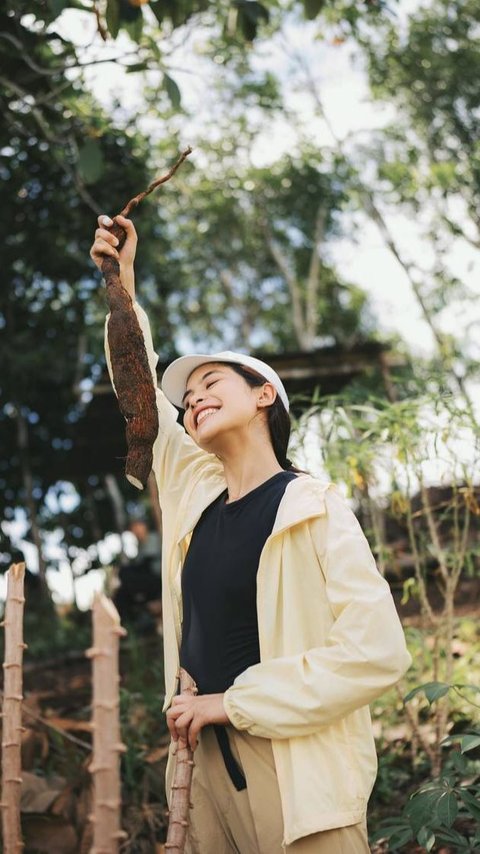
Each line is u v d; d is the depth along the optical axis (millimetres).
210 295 18016
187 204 15930
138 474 2152
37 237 9773
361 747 2098
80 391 8906
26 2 4812
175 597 2342
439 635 3566
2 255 10141
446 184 11180
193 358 2311
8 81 5168
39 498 12180
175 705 2074
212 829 2184
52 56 5676
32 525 11258
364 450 3520
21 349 11023
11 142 7051
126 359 2205
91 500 12609
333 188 15320
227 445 2268
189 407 2307
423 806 2387
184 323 17828
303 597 2096
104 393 8977
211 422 2232
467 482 3498
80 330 11273
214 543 2221
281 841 2031
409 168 12164
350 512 2143
